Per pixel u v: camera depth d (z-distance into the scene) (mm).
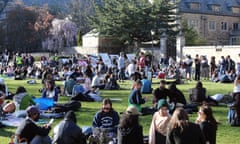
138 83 17969
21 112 16812
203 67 42625
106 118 12102
